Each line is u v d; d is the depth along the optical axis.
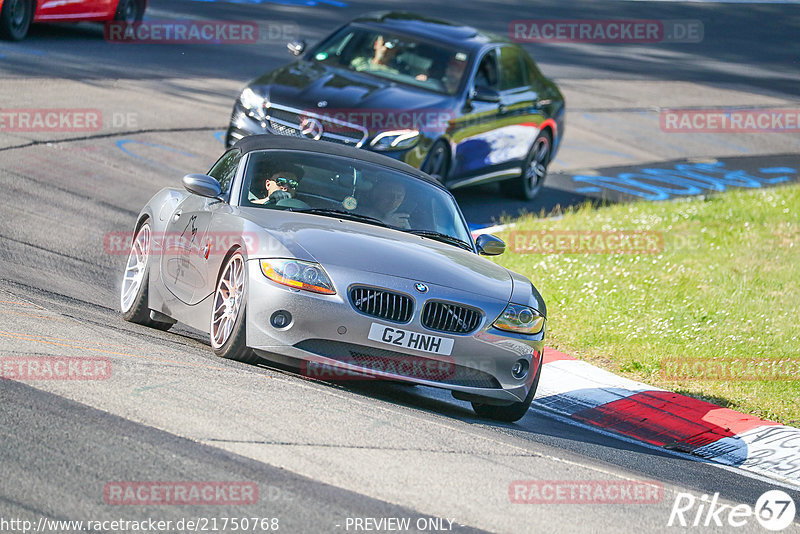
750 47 124.56
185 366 22.67
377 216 27.80
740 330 37.91
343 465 18.11
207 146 54.62
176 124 57.41
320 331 23.48
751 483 24.52
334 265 23.95
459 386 24.62
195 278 26.75
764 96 98.81
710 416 29.48
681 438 28.22
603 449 25.00
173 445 17.62
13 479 15.41
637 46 115.50
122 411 18.89
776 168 74.12
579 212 54.22
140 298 29.58
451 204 29.92
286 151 29.06
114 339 24.62
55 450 16.66
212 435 18.39
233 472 16.88
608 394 30.58
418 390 28.61
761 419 29.69
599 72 98.69
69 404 18.81
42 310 26.52
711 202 59.72
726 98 95.69
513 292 25.95
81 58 68.06
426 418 23.11
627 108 86.12
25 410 18.17
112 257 37.03
